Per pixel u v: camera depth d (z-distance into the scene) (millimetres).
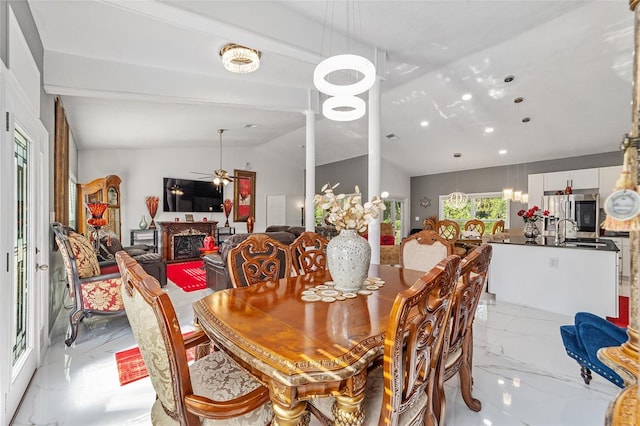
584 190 5805
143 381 2148
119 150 6859
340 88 2367
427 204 8789
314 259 2531
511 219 7180
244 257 2125
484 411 1848
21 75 2061
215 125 6031
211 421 1124
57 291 3432
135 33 2820
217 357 1481
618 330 1639
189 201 7812
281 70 3854
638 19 925
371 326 1272
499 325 3223
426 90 4715
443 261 1123
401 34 3115
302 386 994
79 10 2420
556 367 2363
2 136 1573
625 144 850
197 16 2275
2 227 1599
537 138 5797
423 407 1236
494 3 2682
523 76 4109
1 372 1592
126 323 3268
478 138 6176
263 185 9258
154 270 4621
